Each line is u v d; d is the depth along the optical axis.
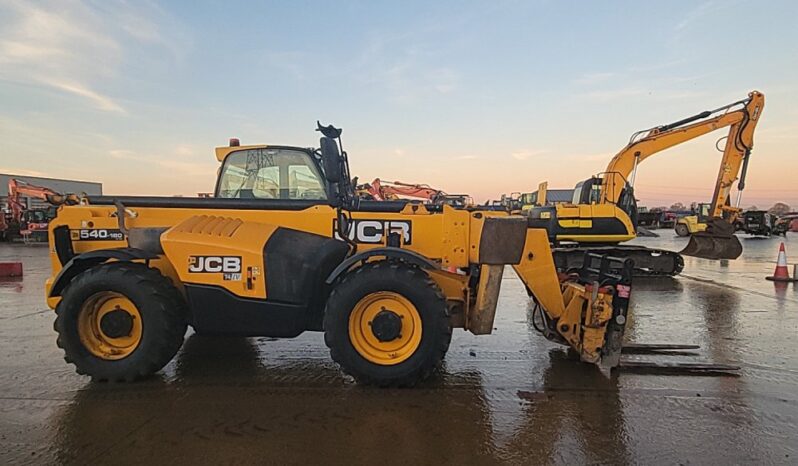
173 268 4.41
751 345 5.34
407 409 3.62
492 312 4.32
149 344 4.00
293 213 4.55
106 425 3.35
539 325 4.97
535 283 4.45
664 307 7.52
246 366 4.57
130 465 2.84
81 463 2.86
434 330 3.92
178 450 3.01
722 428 3.33
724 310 7.27
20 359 4.82
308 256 4.13
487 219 4.28
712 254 11.70
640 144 12.32
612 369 4.50
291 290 4.05
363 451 3.01
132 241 4.45
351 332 3.98
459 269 4.59
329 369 4.49
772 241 24.38
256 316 4.11
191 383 4.13
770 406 3.70
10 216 24.64
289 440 3.14
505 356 4.88
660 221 40.31
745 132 12.24
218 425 3.35
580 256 11.22
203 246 4.07
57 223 4.63
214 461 2.89
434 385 4.09
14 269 11.34
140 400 3.77
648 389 4.02
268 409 3.61
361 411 3.58
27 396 3.85
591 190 12.71
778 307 7.50
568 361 4.73
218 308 4.09
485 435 3.22
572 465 2.86
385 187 15.34
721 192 12.58
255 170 5.03
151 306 4.00
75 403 3.71
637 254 11.27
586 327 4.29
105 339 4.16
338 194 4.39
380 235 4.53
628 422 3.42
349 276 4.00
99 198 4.74
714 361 4.77
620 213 11.55
